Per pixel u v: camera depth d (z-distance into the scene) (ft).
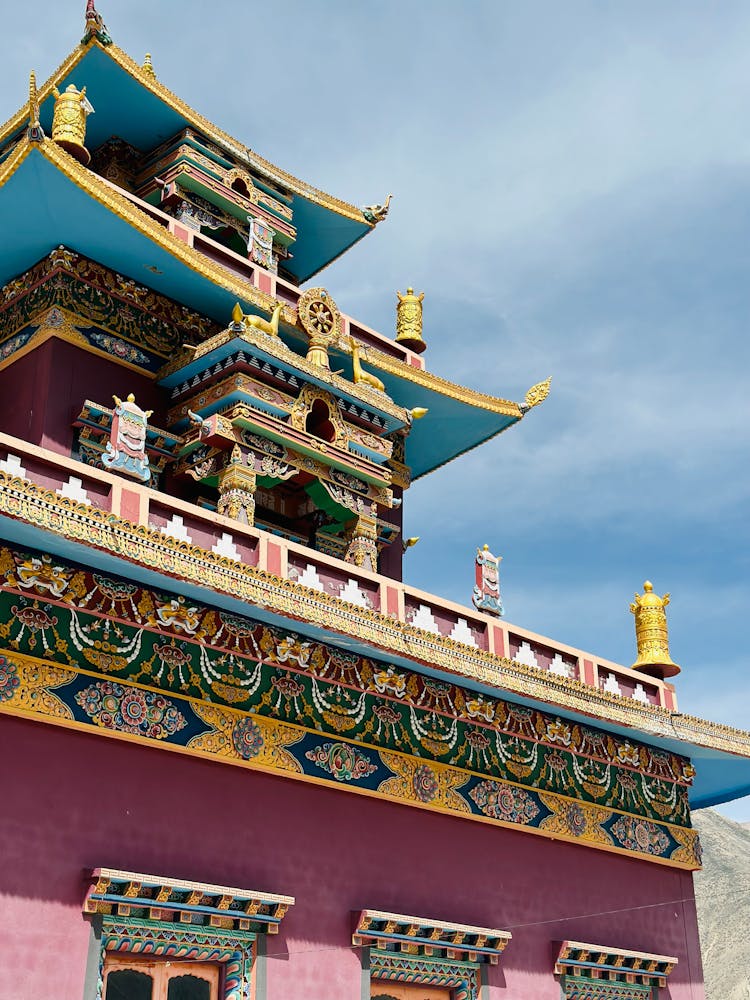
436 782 74.79
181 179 95.86
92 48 89.30
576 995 79.20
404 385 98.27
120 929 57.98
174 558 60.34
